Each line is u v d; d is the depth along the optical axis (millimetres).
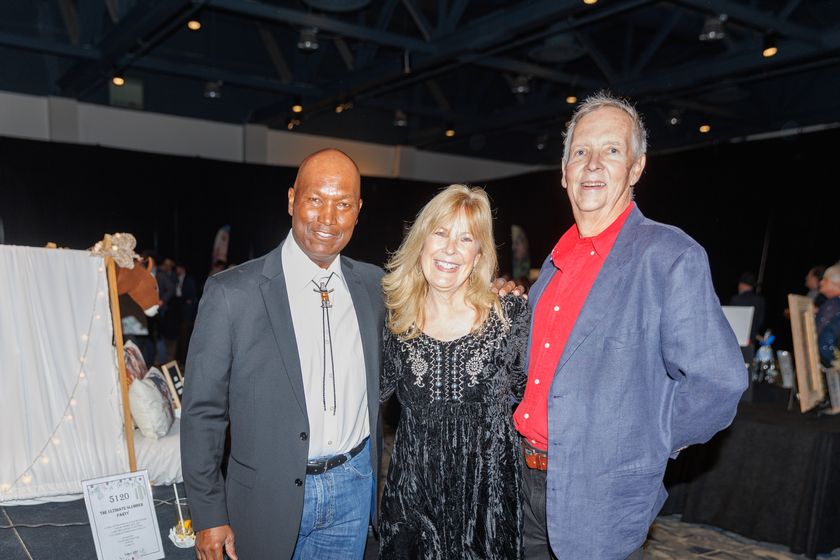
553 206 10219
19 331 2365
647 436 1510
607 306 1540
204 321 1576
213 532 1551
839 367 3326
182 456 1573
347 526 1729
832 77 8016
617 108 1663
